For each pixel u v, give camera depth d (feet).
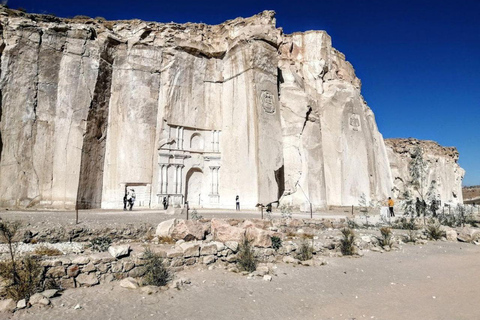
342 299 26.45
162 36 109.40
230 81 111.14
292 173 113.50
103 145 101.04
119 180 99.66
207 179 109.40
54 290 24.35
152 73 106.52
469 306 24.88
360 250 46.06
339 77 150.82
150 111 104.47
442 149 213.25
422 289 29.60
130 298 24.68
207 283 29.12
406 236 60.03
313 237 49.73
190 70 110.42
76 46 97.14
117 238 42.16
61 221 44.62
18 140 88.07
